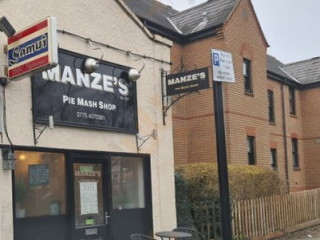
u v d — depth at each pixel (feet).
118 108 27.76
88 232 25.50
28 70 20.38
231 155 46.44
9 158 21.08
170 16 55.11
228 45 47.70
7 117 21.59
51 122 23.29
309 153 74.23
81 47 25.93
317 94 74.13
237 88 48.85
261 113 53.11
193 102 48.98
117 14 28.73
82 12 26.30
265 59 55.62
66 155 24.54
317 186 72.74
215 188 35.70
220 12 49.93
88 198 25.96
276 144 65.98
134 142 28.89
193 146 48.42
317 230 45.44
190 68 48.85
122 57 28.68
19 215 22.00
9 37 21.29
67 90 24.62
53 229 23.58
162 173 30.76
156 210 29.91
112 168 27.66
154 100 30.76
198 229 34.58
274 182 43.11
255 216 38.29
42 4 23.99
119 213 27.76
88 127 25.57
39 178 23.18
